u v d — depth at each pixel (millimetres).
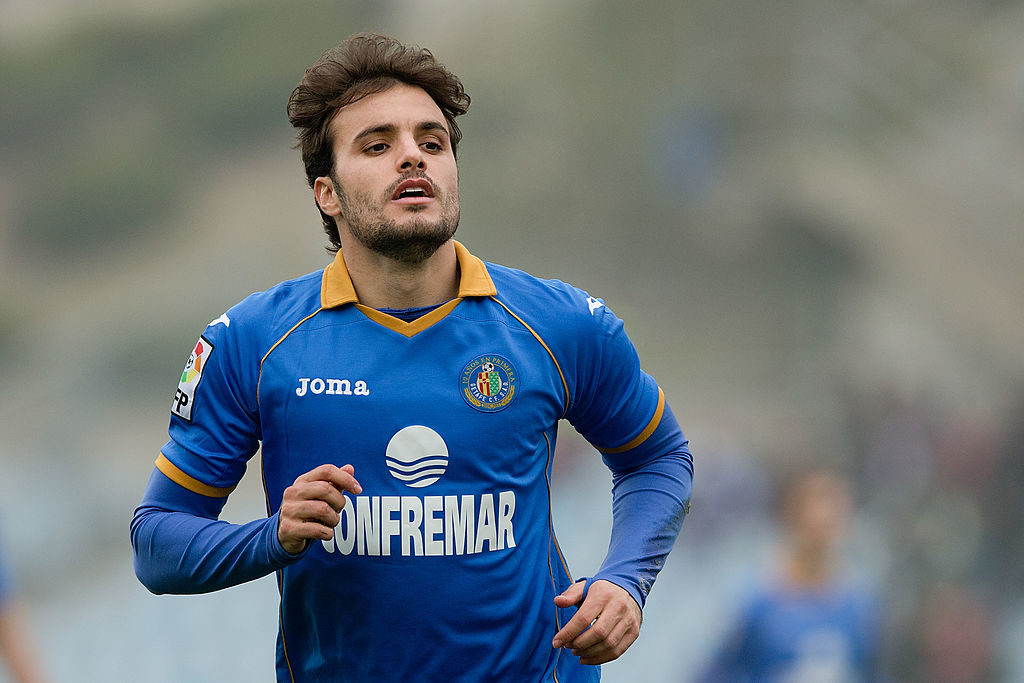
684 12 131250
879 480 51125
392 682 7742
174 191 156375
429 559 7668
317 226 151625
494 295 8031
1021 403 44156
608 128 140500
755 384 104562
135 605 49250
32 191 155750
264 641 43562
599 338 8211
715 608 41406
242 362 7918
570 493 54562
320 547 7742
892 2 102438
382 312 7914
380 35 8242
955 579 29562
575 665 8289
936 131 93062
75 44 166000
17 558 61406
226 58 165250
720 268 118062
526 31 152125
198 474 7926
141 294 146125
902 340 90375
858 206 95000
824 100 103688
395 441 7688
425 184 7730
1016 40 96000
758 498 50125
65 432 116688
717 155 117750
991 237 85938
